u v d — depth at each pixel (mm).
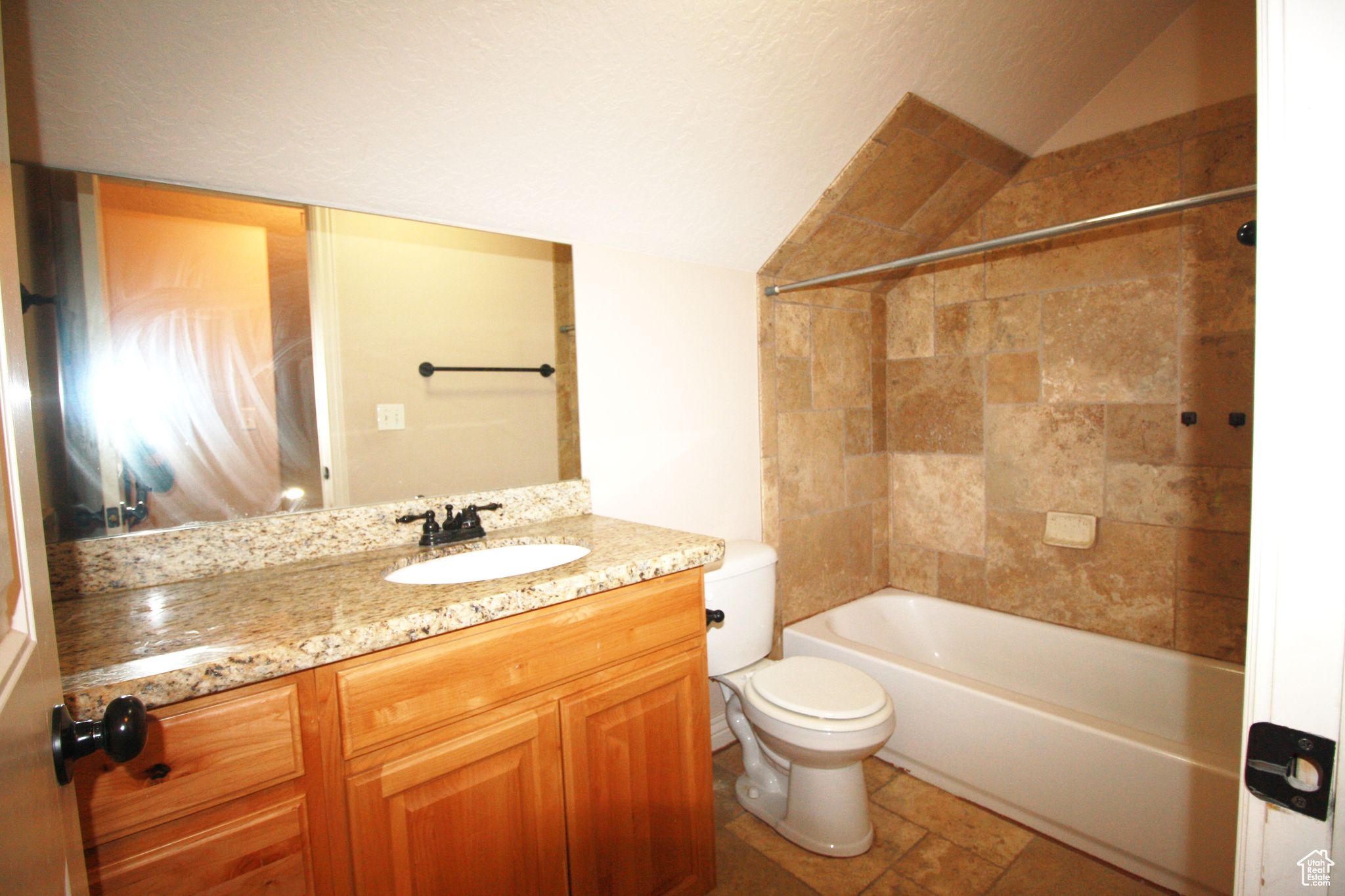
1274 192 415
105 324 1081
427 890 965
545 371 1681
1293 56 407
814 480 2373
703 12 1208
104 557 1088
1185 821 1353
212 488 1201
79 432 1067
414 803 950
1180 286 1834
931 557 2549
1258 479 438
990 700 1681
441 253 1493
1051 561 2168
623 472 1850
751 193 1776
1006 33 1588
